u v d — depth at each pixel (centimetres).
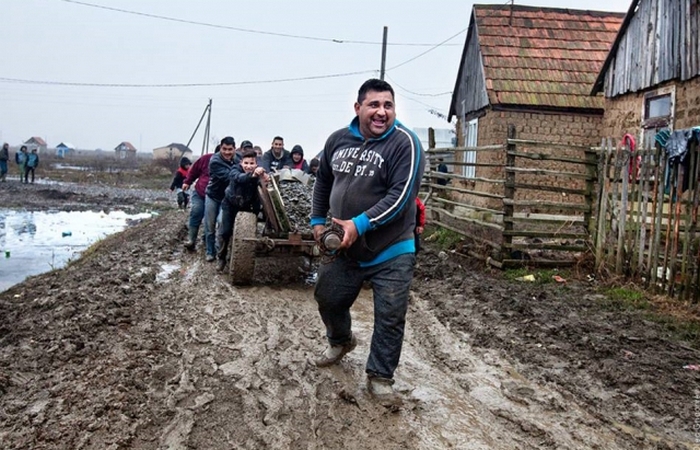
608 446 359
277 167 1133
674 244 682
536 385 453
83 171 5172
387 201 370
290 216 795
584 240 873
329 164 420
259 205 841
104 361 464
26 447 334
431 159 1381
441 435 367
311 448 345
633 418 396
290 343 535
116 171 5434
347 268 407
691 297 665
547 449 354
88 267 881
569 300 707
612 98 1370
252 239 740
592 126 1464
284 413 388
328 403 404
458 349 537
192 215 1040
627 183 769
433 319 640
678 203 678
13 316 607
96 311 599
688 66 1077
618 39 1313
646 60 1215
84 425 359
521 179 1456
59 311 594
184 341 531
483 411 405
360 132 405
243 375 451
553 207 866
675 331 586
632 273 762
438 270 882
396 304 394
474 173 1667
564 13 1723
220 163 920
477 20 1662
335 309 429
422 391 436
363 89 390
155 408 390
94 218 1900
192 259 977
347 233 359
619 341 551
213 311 639
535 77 1509
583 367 489
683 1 1094
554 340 558
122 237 1291
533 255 920
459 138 1884
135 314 607
